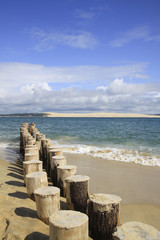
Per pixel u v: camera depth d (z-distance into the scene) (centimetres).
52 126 4266
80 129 3406
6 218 425
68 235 292
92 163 1065
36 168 641
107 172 891
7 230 380
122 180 782
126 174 863
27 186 538
